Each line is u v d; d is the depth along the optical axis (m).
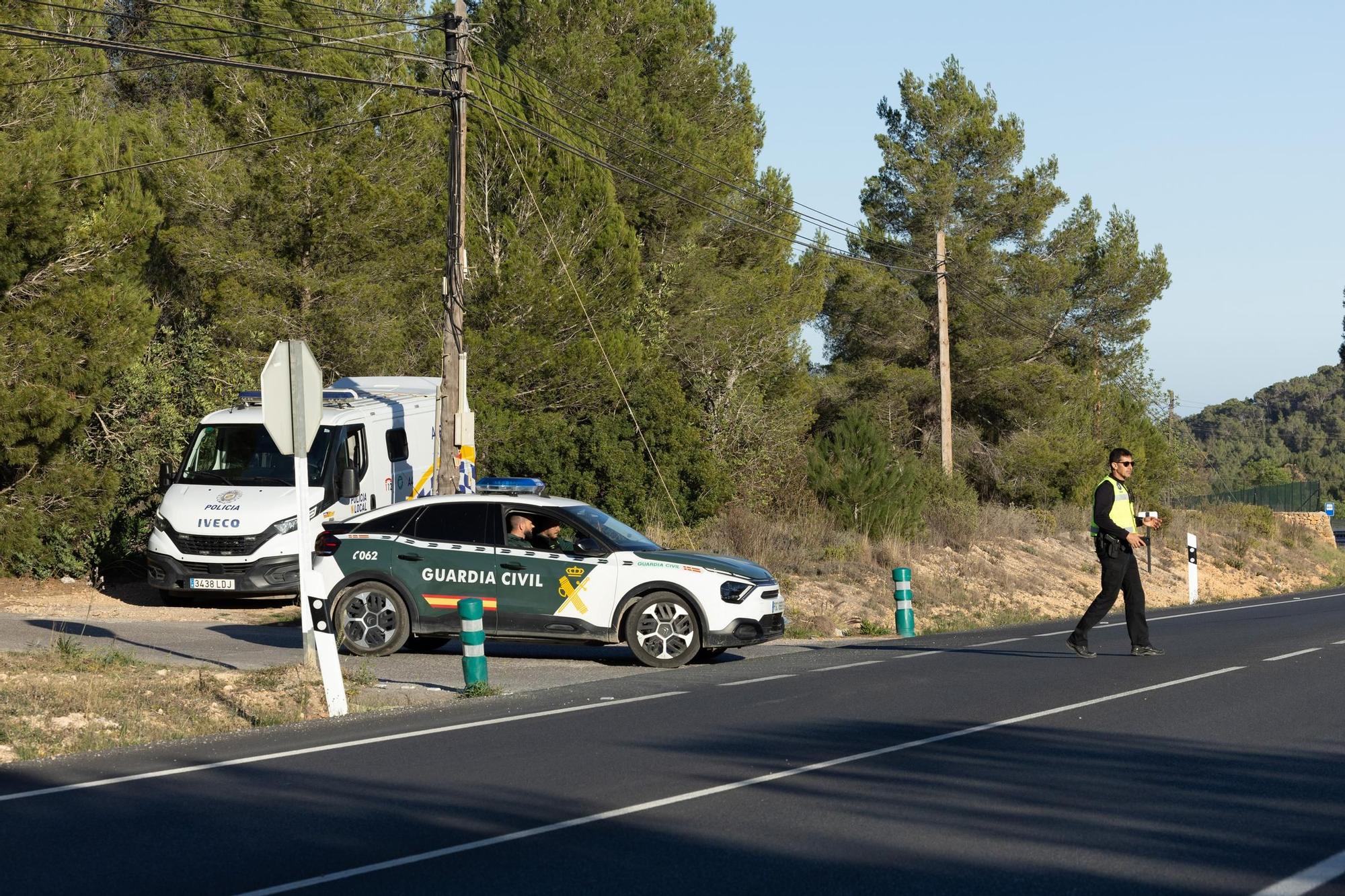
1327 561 57.28
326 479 22.66
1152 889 6.67
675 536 31.12
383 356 32.44
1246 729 11.30
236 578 21.75
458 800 8.82
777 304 43.41
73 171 24.78
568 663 16.78
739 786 9.15
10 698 12.50
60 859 7.45
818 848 7.50
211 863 7.32
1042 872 6.97
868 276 53.16
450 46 24.02
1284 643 18.89
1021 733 11.15
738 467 37.28
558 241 34.62
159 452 27.00
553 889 6.78
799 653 18.31
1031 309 54.16
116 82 39.22
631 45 44.59
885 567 31.77
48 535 25.12
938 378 54.38
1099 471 54.25
